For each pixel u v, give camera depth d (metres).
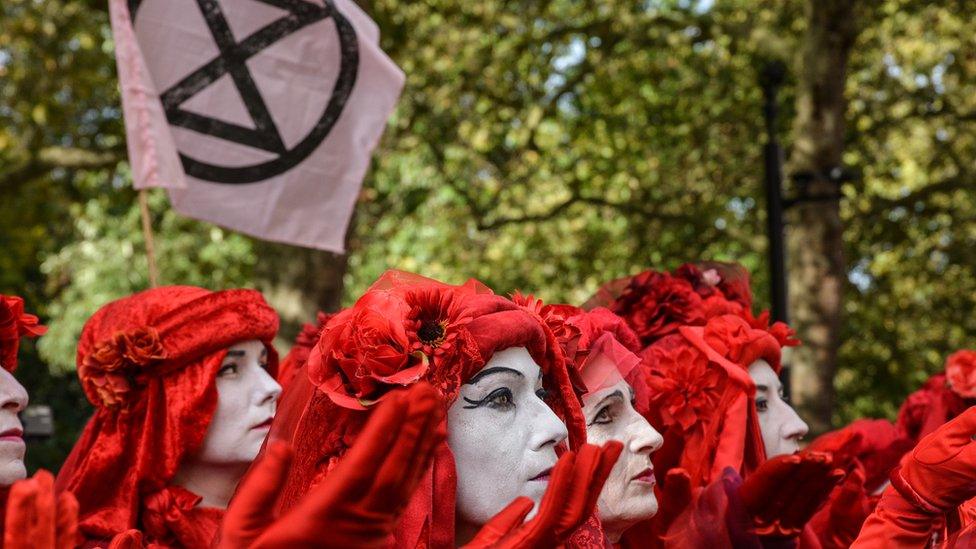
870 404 17.14
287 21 5.39
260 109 5.31
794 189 12.58
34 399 17.11
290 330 7.93
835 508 4.35
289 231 5.34
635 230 15.29
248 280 15.41
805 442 12.35
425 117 13.95
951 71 15.09
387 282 2.96
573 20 14.97
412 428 1.82
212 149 5.23
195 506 3.82
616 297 4.79
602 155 15.36
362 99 5.50
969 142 15.45
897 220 15.02
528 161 14.98
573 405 3.06
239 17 5.32
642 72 15.01
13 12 12.77
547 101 14.55
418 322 2.74
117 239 16.47
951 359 5.40
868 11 14.38
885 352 16.61
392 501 1.83
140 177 5.04
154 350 3.73
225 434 3.82
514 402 2.87
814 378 12.49
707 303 4.64
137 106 5.09
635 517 3.53
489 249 16.16
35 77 12.97
